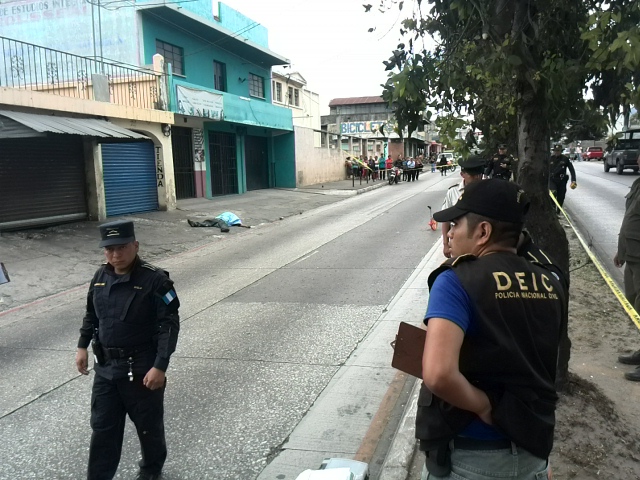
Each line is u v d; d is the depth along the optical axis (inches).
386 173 1411.2
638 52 98.1
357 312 266.5
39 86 661.3
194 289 329.4
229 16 852.6
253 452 144.9
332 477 93.5
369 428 154.2
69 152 530.6
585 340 206.1
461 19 137.7
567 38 132.0
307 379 189.6
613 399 159.3
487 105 191.6
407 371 73.5
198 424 159.9
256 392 180.5
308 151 1174.3
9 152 466.3
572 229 426.3
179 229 548.7
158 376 120.0
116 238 119.0
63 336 251.1
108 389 123.7
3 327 268.2
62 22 691.4
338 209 759.7
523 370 64.6
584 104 130.3
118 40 681.6
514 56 117.0
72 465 141.5
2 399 182.1
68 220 530.3
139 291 121.3
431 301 65.7
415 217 629.9
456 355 61.4
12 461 143.6
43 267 382.3
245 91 970.1
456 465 67.7
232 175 937.5
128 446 150.0
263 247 472.7
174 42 751.7
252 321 258.5
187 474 135.5
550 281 70.8
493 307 64.0
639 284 185.0
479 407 62.9
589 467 119.5
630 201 189.9
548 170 142.3
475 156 220.7
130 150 615.2
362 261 392.2
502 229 70.4
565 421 134.3
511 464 65.4
